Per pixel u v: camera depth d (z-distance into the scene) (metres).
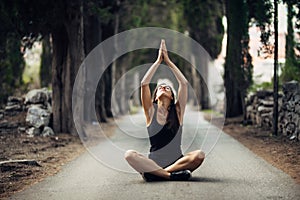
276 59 17.70
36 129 18.47
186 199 8.11
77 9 19.06
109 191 8.91
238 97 27.08
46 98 21.34
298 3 17.34
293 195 8.25
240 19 22.41
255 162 12.10
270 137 17.28
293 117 15.99
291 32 20.53
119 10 31.16
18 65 23.22
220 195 8.34
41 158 13.29
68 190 9.10
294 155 12.70
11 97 21.83
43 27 18.33
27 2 17.25
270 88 25.02
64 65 19.56
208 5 32.75
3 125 18.73
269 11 18.16
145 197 8.31
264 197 8.15
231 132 20.75
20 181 10.13
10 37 17.84
